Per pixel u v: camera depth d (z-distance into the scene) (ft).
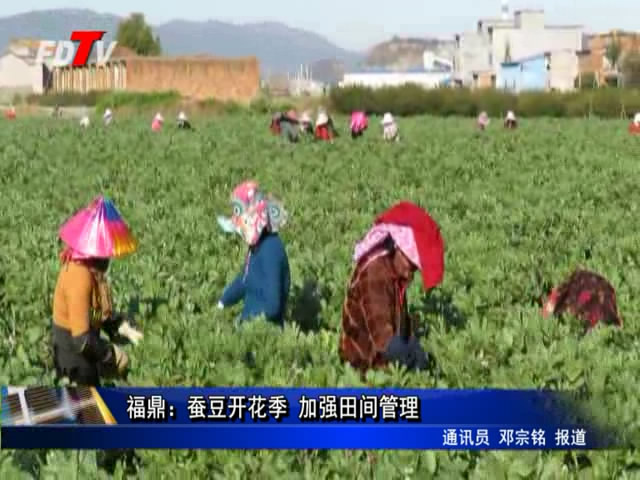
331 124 145.79
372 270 24.57
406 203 24.76
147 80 383.86
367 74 505.25
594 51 383.04
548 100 245.86
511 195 75.31
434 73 499.92
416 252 24.11
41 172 96.89
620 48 378.12
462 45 461.78
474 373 26.22
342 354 25.22
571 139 149.07
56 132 173.58
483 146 133.08
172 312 32.40
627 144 139.64
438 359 26.68
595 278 31.94
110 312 26.07
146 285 36.42
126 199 72.74
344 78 506.48
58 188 80.84
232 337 27.17
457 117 247.50
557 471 19.61
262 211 29.78
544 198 73.36
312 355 26.05
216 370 25.29
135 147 132.16
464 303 35.50
